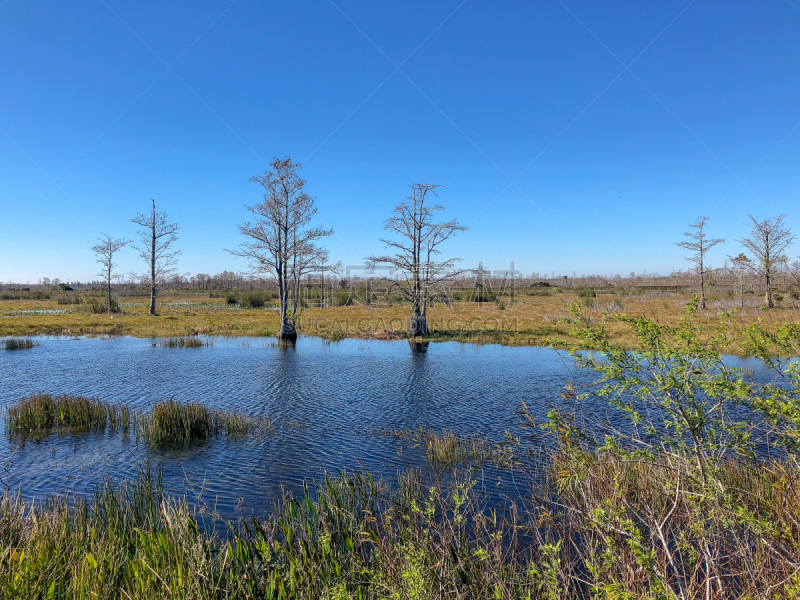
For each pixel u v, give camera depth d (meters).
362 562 4.71
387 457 9.78
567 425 4.47
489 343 27.34
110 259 47.12
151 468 9.23
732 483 5.02
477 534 5.28
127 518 6.39
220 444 10.64
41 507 6.66
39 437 11.11
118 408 13.37
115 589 4.35
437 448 9.78
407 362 21.48
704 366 3.57
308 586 4.25
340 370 19.56
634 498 4.61
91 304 46.75
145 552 4.79
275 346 26.77
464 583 4.20
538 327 32.78
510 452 9.24
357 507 6.17
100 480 8.65
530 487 7.54
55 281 115.06
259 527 5.05
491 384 16.75
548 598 4.04
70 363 21.06
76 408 12.16
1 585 3.97
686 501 3.77
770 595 3.27
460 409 13.51
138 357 22.81
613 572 3.77
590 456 4.41
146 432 10.99
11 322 35.88
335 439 10.95
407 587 3.86
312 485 8.40
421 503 6.29
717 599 3.39
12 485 8.38
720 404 3.60
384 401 14.51
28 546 4.71
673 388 3.56
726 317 3.84
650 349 3.69
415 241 29.47
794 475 4.16
